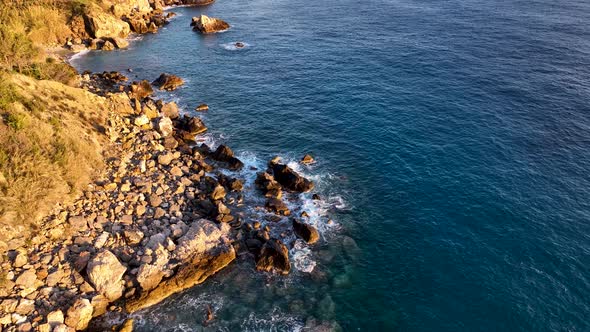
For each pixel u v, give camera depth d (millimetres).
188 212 44906
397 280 38688
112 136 54875
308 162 55469
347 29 105625
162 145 57250
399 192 49500
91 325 33125
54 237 37812
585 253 39812
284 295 37094
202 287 37406
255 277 38656
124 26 110812
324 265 40281
